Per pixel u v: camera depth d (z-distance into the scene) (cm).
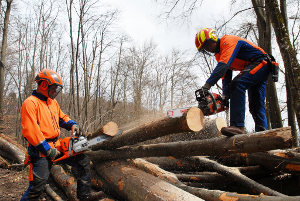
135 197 299
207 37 312
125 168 365
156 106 1905
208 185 368
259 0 646
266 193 268
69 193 377
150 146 345
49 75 293
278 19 379
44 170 284
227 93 311
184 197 251
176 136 448
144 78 1891
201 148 280
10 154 652
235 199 255
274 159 305
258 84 333
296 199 208
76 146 297
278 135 210
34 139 272
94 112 1350
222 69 285
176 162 405
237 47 297
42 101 297
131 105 1797
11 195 413
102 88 1519
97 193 331
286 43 375
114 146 381
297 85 365
